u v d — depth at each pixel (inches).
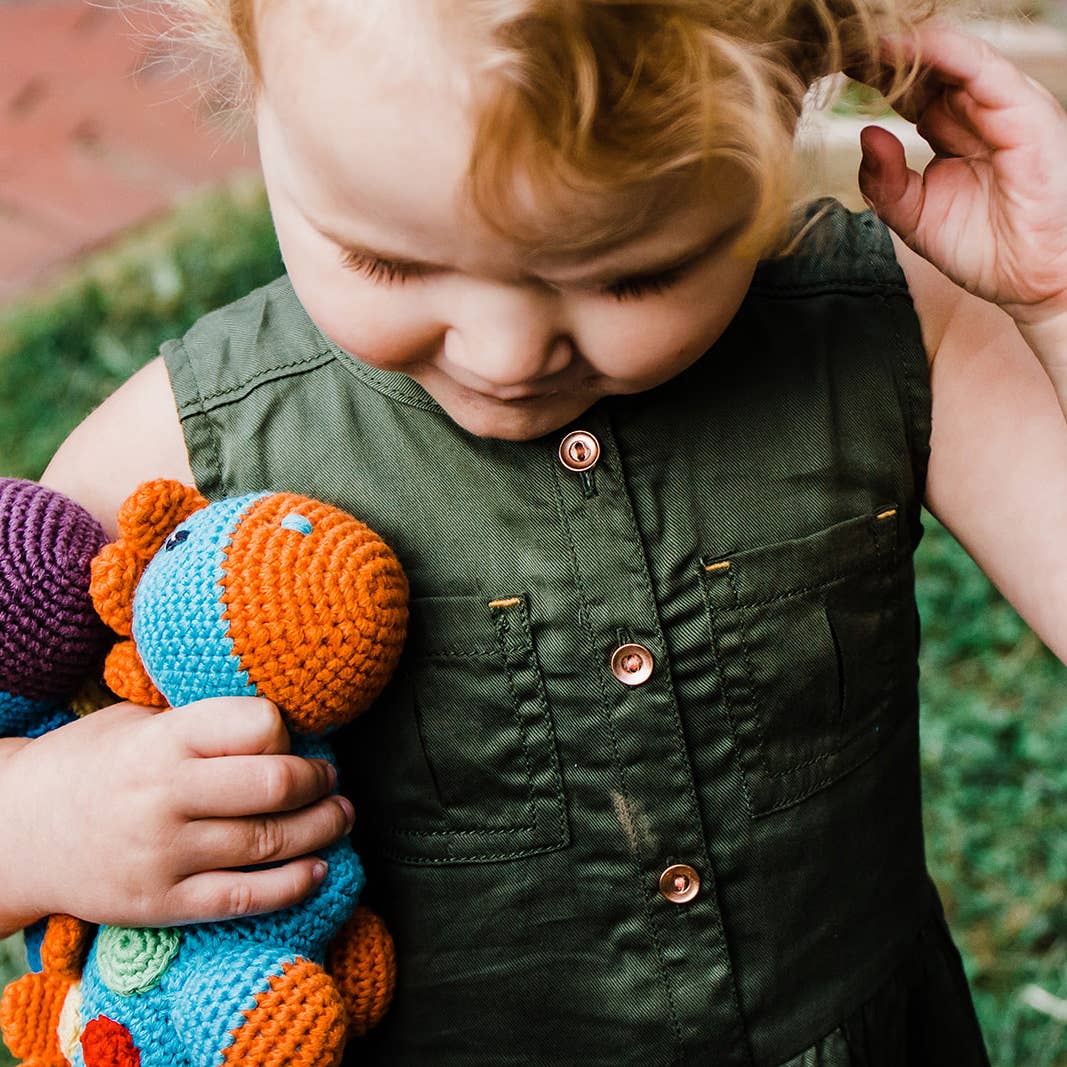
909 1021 51.7
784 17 30.3
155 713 41.9
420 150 28.6
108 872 38.8
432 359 34.8
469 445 42.3
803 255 45.0
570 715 42.9
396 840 45.2
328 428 43.3
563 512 42.3
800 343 44.2
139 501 39.7
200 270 134.7
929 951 52.3
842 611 44.8
